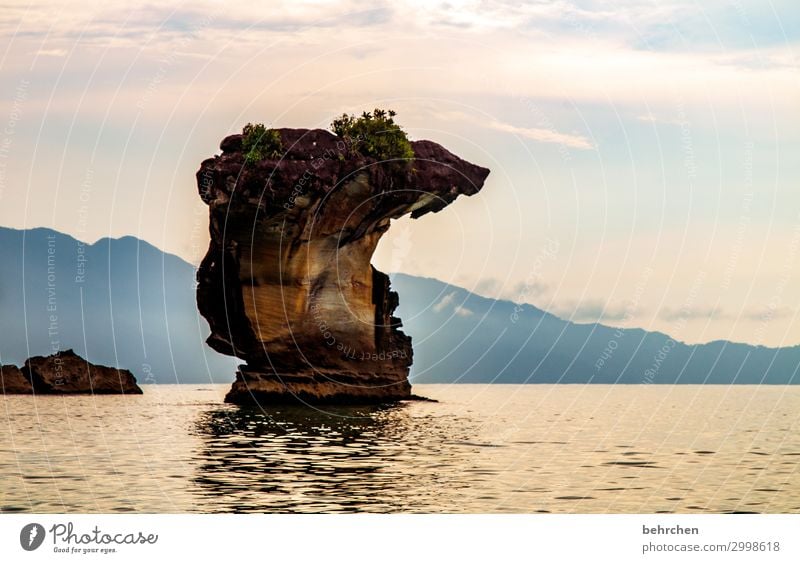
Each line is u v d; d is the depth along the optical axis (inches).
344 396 3344.0
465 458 1966.0
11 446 2089.1
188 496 1502.2
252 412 3026.6
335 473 1737.2
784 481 1718.8
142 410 3105.3
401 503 1471.5
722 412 3595.0
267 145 3110.2
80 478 1657.2
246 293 3193.9
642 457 2028.8
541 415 3235.7
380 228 3444.9
